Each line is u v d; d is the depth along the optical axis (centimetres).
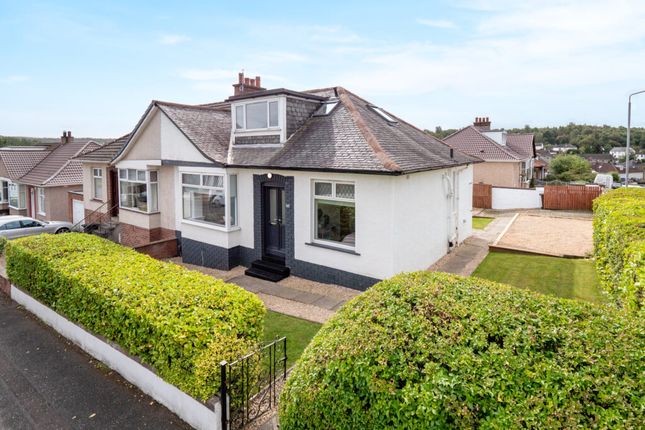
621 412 299
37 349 772
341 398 389
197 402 525
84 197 2136
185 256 1465
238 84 1792
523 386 334
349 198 1076
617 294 710
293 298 1029
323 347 437
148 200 1591
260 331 616
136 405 594
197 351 514
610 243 817
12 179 2714
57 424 558
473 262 1309
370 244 1034
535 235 1691
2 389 643
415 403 347
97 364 712
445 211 1367
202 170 1345
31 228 1827
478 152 3195
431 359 378
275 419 545
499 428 316
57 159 2655
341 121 1255
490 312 430
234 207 1328
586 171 4975
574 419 302
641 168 7775
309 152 1150
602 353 347
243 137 1366
